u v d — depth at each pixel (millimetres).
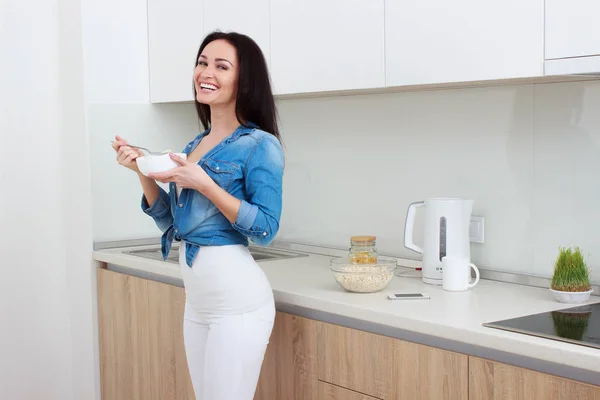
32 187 3291
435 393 1822
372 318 1940
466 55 1982
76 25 3184
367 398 1987
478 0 1941
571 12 1750
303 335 2162
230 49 2051
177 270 2613
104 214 3238
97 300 3197
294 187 3104
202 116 2225
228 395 1993
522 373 1641
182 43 3051
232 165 2010
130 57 3271
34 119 3279
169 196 2273
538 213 2242
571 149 2145
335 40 2340
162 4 3172
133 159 2102
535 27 1824
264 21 2598
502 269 2348
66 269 3375
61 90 3314
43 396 3369
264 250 3094
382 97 2697
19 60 3234
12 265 3271
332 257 2877
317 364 2125
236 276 1990
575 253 2012
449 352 1787
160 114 3373
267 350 2293
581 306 1952
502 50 1899
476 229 2400
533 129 2236
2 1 3197
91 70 3178
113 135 3248
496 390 1694
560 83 2156
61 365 3398
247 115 2090
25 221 3287
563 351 1557
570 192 2156
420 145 2576
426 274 2285
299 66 2475
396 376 1910
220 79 2039
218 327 2004
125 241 3297
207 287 2004
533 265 2266
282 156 2053
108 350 3127
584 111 2104
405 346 1882
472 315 1861
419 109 2568
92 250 3188
